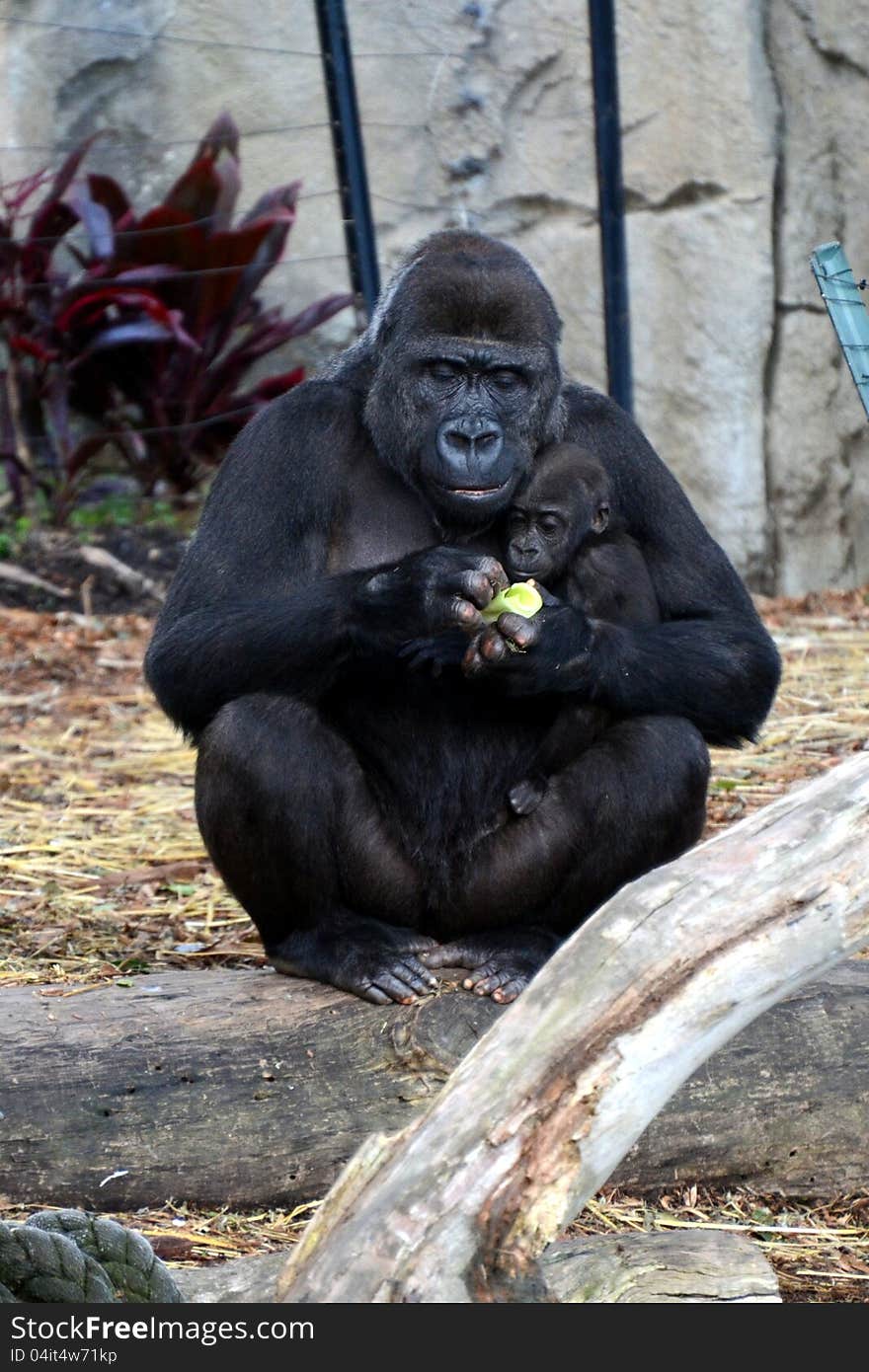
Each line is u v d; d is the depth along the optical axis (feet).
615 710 30.40
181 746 52.95
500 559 32.04
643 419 76.54
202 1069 27.99
